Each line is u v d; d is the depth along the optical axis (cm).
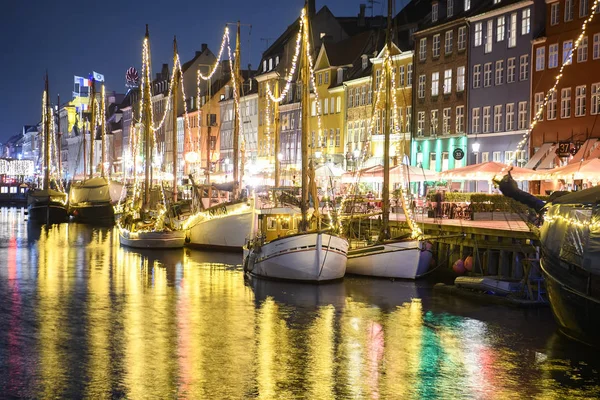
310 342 2616
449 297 3378
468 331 2753
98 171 15138
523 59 6031
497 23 6297
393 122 7506
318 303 3262
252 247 4019
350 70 8344
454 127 6750
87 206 9256
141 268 4459
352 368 2322
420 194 6731
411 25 7688
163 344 2588
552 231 2656
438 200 4853
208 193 6359
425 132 7100
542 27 5928
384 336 2697
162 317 3009
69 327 2831
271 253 3819
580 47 5469
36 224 8975
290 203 4453
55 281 3941
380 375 2255
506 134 6188
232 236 5300
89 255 5212
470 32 6588
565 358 2417
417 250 3819
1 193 17788
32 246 5953
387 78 4112
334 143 8512
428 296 3397
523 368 2320
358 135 8044
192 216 5588
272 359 2412
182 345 2575
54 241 6444
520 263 3516
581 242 2459
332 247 3731
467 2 6744
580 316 2488
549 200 3081
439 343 2597
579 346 2552
